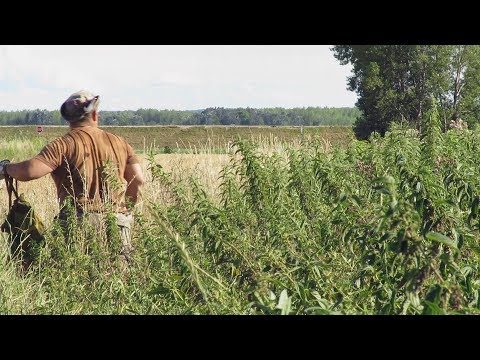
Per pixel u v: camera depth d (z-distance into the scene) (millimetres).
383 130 71125
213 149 12258
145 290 5465
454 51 69250
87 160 7676
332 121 164375
